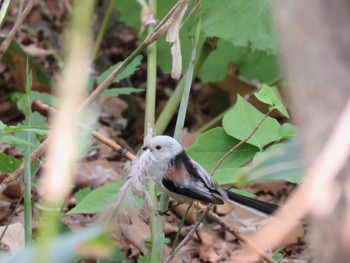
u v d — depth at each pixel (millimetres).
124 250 5797
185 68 9031
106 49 10992
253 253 6195
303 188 2062
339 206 1829
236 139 5566
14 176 4762
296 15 1808
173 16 4863
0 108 9203
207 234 7059
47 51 10156
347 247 1805
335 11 1794
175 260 6180
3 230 5402
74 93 2387
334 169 1834
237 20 7293
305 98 1811
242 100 5578
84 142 4473
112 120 9664
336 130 1798
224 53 9555
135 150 9500
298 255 6781
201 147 5605
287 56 1824
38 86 9188
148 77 5754
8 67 9500
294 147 2518
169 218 7348
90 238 2260
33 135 5168
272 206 4957
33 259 2318
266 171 2539
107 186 5242
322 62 1792
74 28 2426
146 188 4867
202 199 4879
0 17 5301
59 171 2367
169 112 6953
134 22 9609
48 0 11414
